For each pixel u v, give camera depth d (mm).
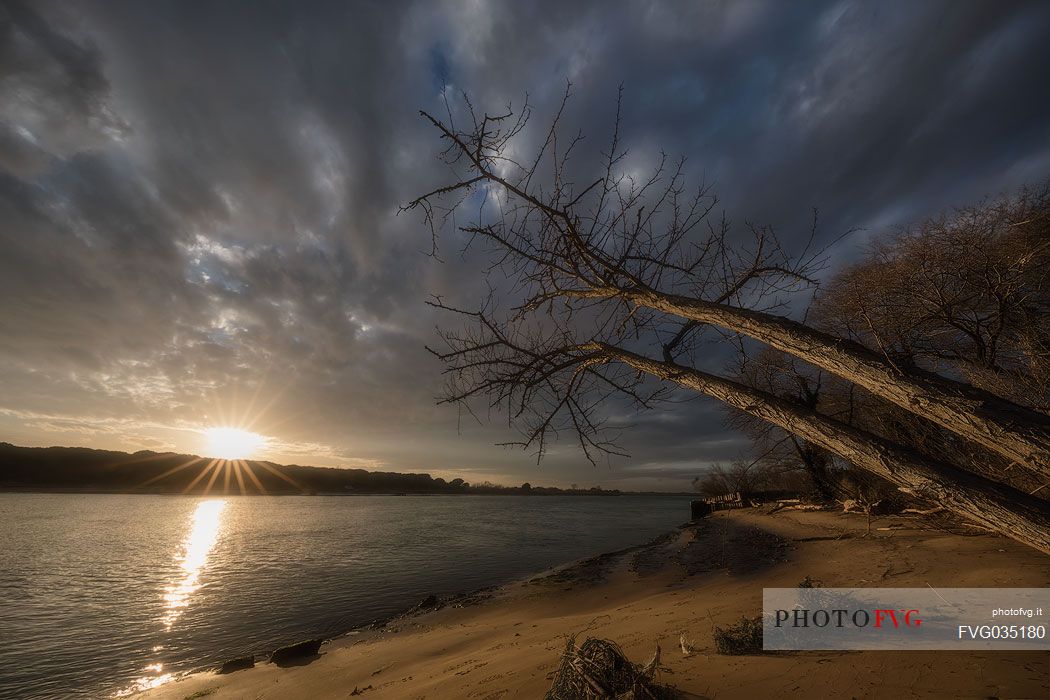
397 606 16922
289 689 8719
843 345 2484
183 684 10062
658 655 3959
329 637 13500
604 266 3111
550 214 2984
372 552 31188
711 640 5512
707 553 16359
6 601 19109
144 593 20297
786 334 2594
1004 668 3623
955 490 2045
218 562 28359
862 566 9539
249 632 14578
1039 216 8328
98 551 34500
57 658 12586
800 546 14250
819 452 21703
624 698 3594
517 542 35406
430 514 78562
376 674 8680
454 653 9188
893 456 2250
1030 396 5910
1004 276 8391
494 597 15664
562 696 3883
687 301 2932
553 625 9883
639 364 3104
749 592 8969
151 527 53156
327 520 64562
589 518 65812
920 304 8828
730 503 34781
